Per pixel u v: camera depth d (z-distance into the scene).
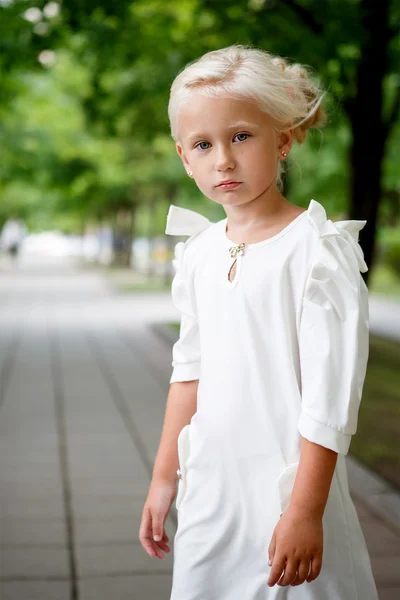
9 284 32.56
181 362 2.10
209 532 1.90
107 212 49.41
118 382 10.46
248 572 1.86
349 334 1.75
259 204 1.89
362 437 7.18
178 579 1.94
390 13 11.35
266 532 1.84
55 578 4.09
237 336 1.88
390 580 4.03
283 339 1.83
